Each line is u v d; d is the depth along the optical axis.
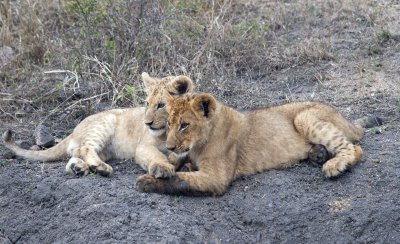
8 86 15.38
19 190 11.19
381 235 9.88
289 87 14.92
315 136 11.27
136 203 10.25
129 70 14.88
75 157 11.52
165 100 11.11
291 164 11.34
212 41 15.80
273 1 18.64
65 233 10.05
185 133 10.40
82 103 14.30
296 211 10.21
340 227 10.01
